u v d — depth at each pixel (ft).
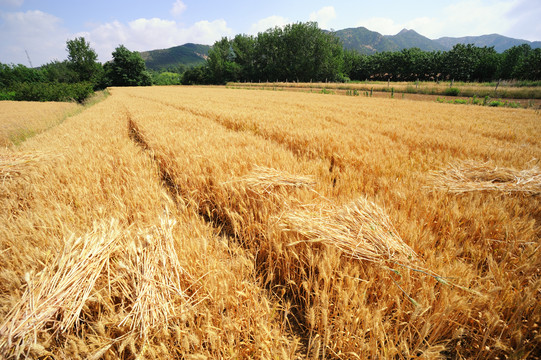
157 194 11.08
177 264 6.42
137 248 6.71
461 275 6.14
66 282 5.56
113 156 16.89
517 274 6.61
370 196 11.06
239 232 9.06
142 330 4.99
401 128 25.73
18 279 5.63
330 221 7.98
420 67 204.44
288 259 7.07
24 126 39.55
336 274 6.58
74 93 116.98
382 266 6.31
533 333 5.28
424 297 5.53
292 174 12.75
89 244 6.65
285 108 44.68
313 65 218.79
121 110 48.11
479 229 8.36
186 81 305.12
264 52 247.09
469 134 23.47
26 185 12.60
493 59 169.99
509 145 19.58
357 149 17.60
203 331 5.09
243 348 5.24
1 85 199.52
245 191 10.80
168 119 32.24
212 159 14.62
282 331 5.91
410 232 7.67
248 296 5.93
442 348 4.40
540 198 10.07
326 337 5.25
